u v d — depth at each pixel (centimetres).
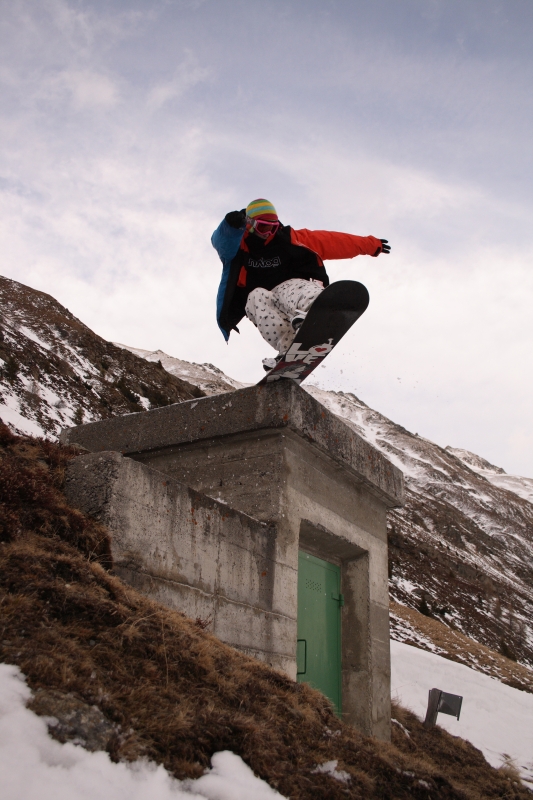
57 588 328
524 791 833
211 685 362
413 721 971
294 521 577
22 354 2956
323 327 478
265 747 342
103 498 412
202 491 595
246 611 500
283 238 534
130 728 283
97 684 290
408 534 5272
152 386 4256
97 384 3494
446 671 1545
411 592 3769
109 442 652
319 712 437
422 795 436
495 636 3784
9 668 270
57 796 228
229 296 550
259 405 577
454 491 11462
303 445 608
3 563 329
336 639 680
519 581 7125
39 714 257
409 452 13650
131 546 413
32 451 458
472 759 903
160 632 360
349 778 386
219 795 284
